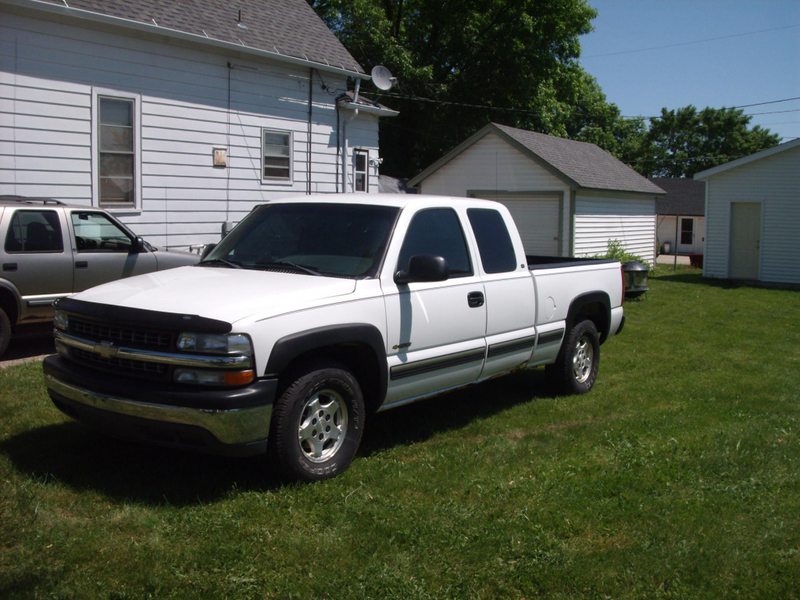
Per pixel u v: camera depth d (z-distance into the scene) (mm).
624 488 4203
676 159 56562
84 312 4109
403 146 33406
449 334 5051
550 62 32125
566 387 6656
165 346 3807
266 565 3166
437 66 31859
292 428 3992
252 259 4984
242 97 12367
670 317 12977
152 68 10930
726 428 5613
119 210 10672
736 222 21172
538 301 6000
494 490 4117
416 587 3020
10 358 7527
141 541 3342
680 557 3373
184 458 4508
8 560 3098
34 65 9562
